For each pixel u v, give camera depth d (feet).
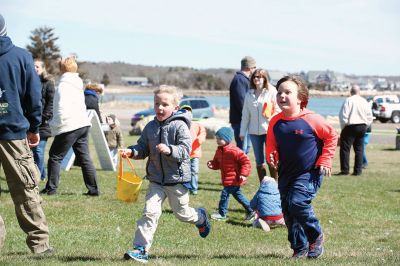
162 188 22.86
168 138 22.47
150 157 22.99
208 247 27.66
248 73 47.16
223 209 35.06
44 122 44.06
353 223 35.35
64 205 36.40
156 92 22.63
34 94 22.48
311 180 23.15
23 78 22.20
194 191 43.52
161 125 22.61
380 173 61.72
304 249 23.48
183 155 22.18
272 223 33.14
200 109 138.21
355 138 59.36
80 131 39.42
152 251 25.64
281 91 23.11
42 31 235.20
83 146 39.86
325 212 38.42
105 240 28.27
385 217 37.45
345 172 59.98
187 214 23.40
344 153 59.72
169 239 29.17
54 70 222.89
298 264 21.58
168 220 33.65
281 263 21.88
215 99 508.94
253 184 51.08
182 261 22.48
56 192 40.57
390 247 28.99
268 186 33.81
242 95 46.88
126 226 31.91
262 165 42.68
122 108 266.16
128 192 24.41
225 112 190.08
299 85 23.12
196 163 43.50
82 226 31.27
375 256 24.38
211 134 110.22
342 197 44.65
